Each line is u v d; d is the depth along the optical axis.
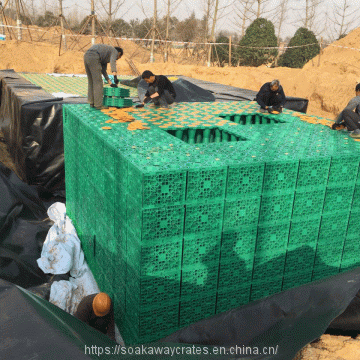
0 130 10.85
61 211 6.61
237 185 3.41
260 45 30.61
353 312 2.83
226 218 3.47
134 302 3.52
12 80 11.80
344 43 27.05
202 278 3.57
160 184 3.07
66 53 24.12
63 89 10.16
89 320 3.56
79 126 5.33
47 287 4.69
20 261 5.02
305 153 3.85
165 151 3.73
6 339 1.89
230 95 10.41
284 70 23.28
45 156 7.60
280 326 2.49
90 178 4.88
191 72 23.77
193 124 5.52
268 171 3.51
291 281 4.10
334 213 4.03
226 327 2.66
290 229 3.86
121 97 6.55
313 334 2.32
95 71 6.04
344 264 4.35
